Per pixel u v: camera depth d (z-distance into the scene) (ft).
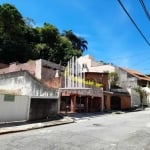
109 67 148.56
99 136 41.32
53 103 72.43
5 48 144.66
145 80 188.14
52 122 61.00
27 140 35.96
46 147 31.30
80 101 98.27
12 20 149.69
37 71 109.29
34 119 63.62
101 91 107.86
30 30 167.32
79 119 72.49
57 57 169.07
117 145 34.30
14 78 75.36
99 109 107.04
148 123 63.72
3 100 54.39
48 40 173.37
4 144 32.63
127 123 63.05
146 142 37.24
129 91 138.00
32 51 156.25
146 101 166.40
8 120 55.52
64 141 35.76
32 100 63.31
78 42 237.04
